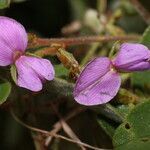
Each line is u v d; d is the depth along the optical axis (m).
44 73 0.10
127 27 0.17
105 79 0.10
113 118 0.11
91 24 0.16
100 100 0.10
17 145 0.15
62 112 0.13
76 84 0.10
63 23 0.17
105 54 0.15
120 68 0.10
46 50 0.11
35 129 0.13
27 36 0.10
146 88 0.13
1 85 0.11
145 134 0.11
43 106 0.13
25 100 0.13
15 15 0.16
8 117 0.15
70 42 0.13
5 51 0.10
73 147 0.15
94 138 0.13
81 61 0.14
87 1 0.17
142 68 0.10
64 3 0.17
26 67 0.10
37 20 0.17
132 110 0.11
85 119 0.14
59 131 0.14
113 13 0.16
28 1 0.16
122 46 0.10
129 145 0.11
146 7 0.16
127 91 0.12
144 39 0.12
